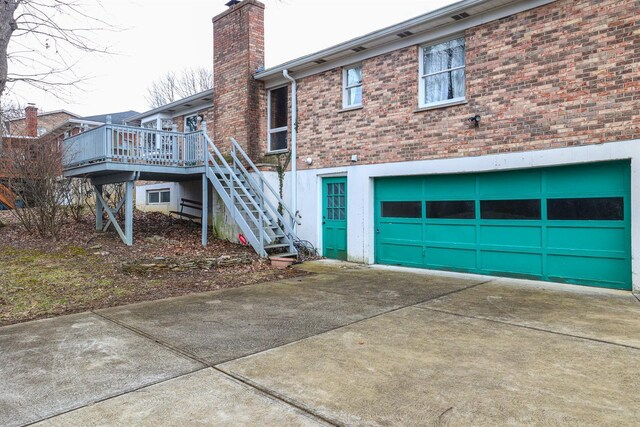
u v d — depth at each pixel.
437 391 3.39
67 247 10.20
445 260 9.26
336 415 3.03
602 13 7.01
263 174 11.97
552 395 3.30
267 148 12.92
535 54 7.73
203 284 7.82
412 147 9.49
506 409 3.09
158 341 4.66
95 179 12.28
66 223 13.08
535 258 8.00
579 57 7.24
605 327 5.01
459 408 3.11
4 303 6.27
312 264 10.20
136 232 12.45
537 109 7.71
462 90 8.91
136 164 10.66
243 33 12.73
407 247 9.88
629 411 3.04
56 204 11.25
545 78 7.62
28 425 2.93
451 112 8.86
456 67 8.98
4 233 11.44
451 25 8.83
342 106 10.91
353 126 10.61
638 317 5.43
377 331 4.96
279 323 5.32
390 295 6.87
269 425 2.91
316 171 11.45
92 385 3.55
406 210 9.87
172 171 11.42
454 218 9.10
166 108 16.61
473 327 5.09
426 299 6.56
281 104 12.84
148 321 5.45
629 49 6.76
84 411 3.11
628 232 6.94
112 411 3.11
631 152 6.74
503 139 8.13
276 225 10.91
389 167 9.89
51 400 3.29
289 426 2.90
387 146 9.93
